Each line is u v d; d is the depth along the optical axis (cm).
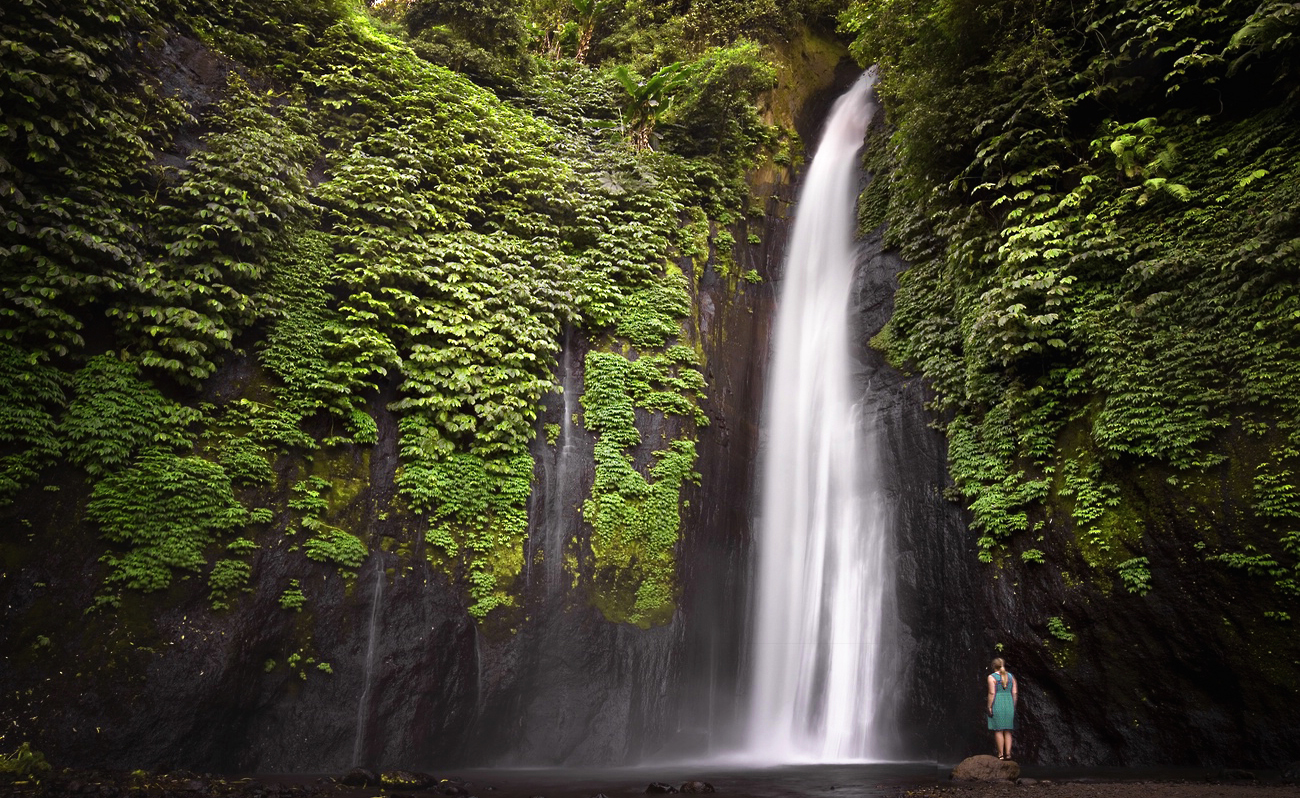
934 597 1413
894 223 1811
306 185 1388
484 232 1600
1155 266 1184
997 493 1345
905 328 1659
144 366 1145
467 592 1328
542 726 1341
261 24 1520
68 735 966
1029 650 1248
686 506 1577
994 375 1406
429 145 1570
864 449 1634
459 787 966
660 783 967
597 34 2519
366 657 1219
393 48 1650
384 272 1373
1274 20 1091
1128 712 1142
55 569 1012
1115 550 1178
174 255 1183
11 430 1008
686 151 2086
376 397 1365
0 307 1028
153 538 1081
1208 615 1080
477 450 1395
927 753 1330
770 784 1030
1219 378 1105
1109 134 1330
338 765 1155
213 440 1179
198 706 1062
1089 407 1253
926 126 1545
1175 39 1290
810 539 1652
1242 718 1042
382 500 1311
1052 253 1286
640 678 1420
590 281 1638
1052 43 1393
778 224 2117
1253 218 1116
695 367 1673
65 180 1124
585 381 1568
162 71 1325
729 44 2452
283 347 1278
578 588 1423
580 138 1906
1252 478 1055
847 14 2005
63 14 1169
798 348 1892
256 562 1164
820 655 1530
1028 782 950
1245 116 1217
